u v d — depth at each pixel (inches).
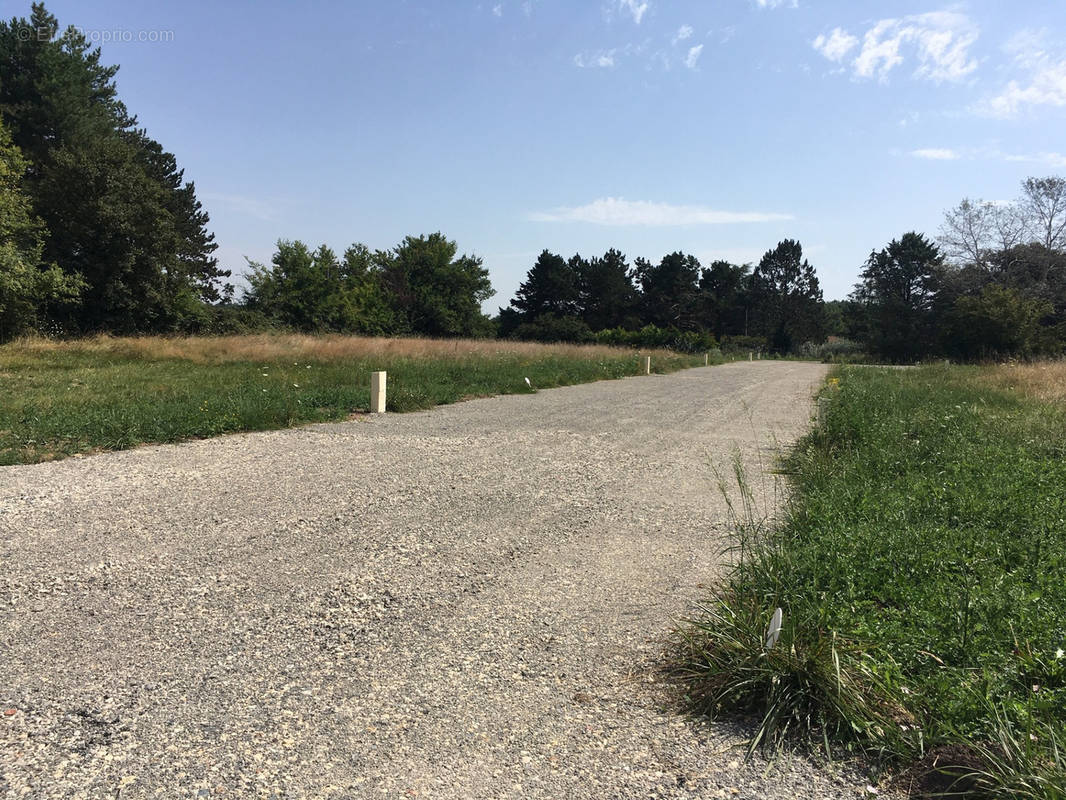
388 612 160.9
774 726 111.7
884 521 197.2
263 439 396.8
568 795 96.8
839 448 361.7
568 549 211.6
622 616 160.7
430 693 124.6
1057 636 125.4
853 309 3361.2
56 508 241.1
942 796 95.4
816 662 117.0
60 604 160.2
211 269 2325.3
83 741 106.7
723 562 199.2
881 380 831.7
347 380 665.0
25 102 1664.6
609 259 3937.0
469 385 715.4
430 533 223.8
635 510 259.9
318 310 2186.3
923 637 128.4
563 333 2768.2
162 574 180.7
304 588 173.9
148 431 383.9
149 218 1536.7
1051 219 2151.8
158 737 108.4
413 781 99.0
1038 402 570.6
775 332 3639.3
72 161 1449.3
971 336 1776.6
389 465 329.4
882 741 106.1
